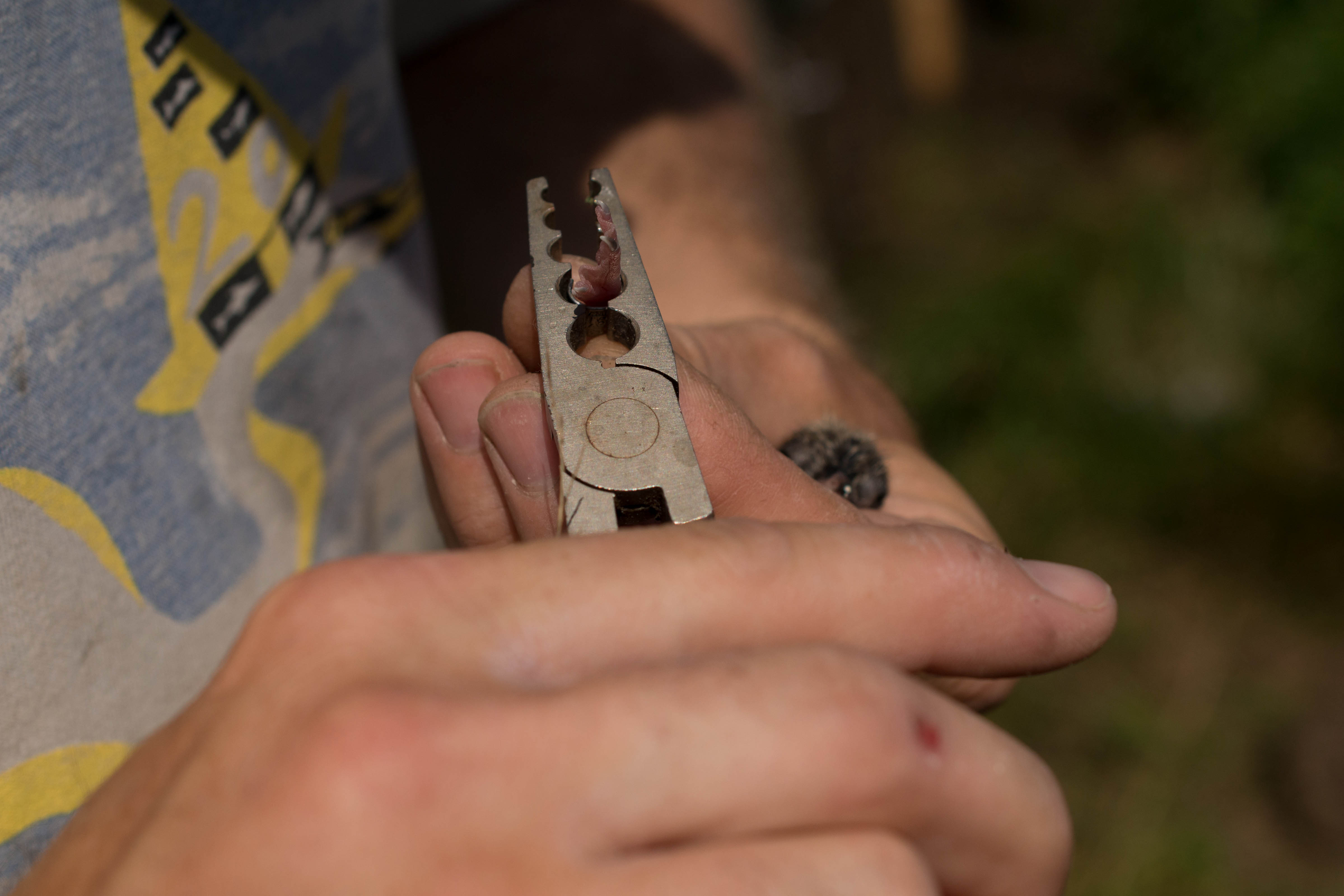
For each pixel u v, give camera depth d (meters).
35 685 0.30
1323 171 1.12
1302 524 0.93
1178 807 0.77
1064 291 1.08
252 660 0.24
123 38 0.32
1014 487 0.98
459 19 0.54
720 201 0.51
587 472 0.28
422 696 0.23
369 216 0.39
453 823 0.23
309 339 0.37
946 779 0.24
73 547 0.31
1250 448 0.98
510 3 0.55
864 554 0.26
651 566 0.25
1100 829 0.77
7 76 0.30
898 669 0.25
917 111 1.33
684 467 0.28
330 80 0.37
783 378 0.39
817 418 0.39
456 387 0.30
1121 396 1.02
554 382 0.29
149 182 0.32
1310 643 0.85
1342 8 1.22
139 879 0.23
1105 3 1.42
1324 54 1.19
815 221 0.61
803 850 0.23
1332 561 0.90
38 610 0.30
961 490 0.39
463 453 0.31
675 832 0.23
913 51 1.33
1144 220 1.13
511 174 0.50
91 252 0.31
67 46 0.30
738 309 0.44
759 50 0.65
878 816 0.24
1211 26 1.26
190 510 0.33
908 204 1.22
